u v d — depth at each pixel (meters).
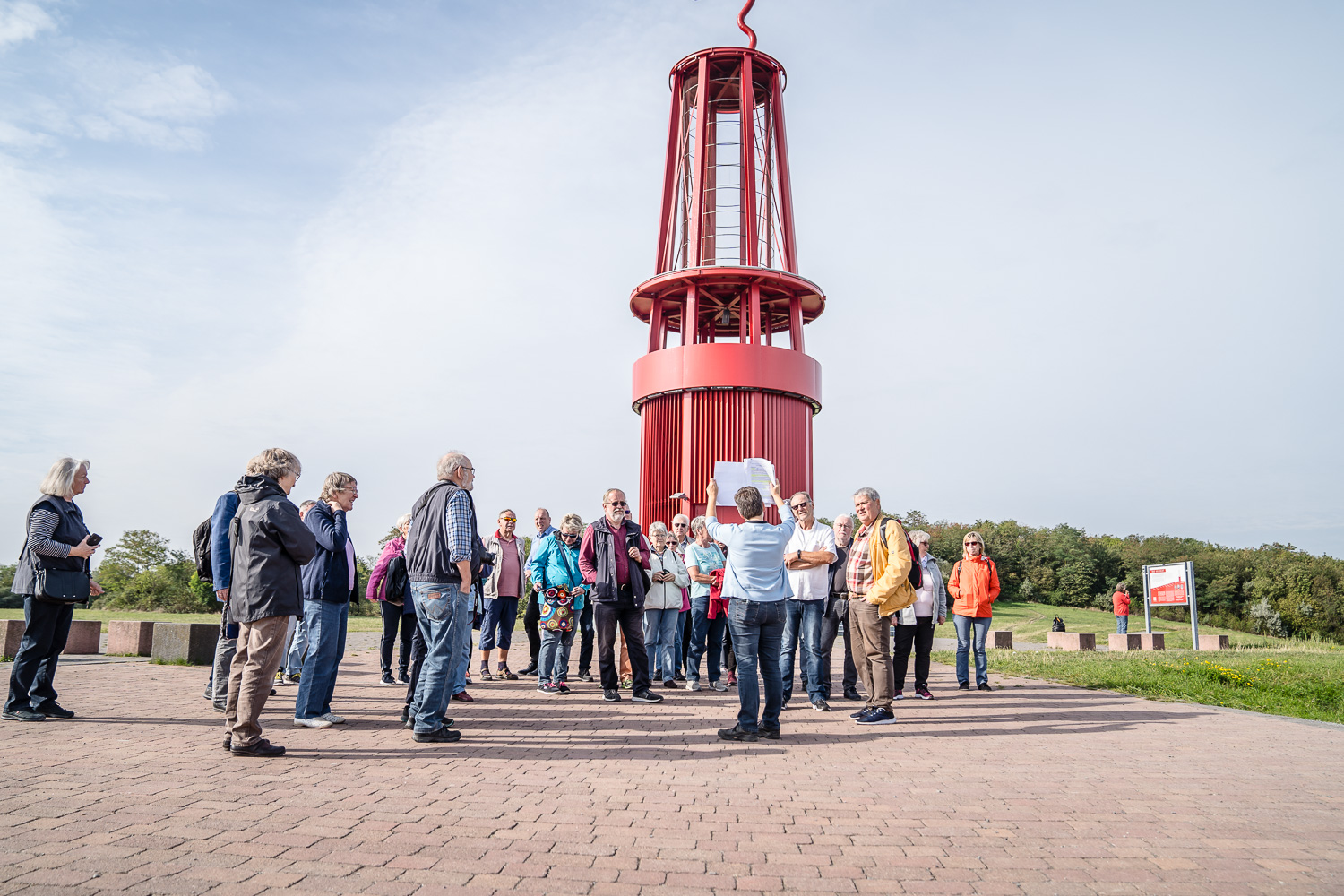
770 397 18.05
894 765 5.49
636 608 8.41
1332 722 7.81
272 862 3.30
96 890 2.95
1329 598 53.28
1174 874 3.39
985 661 9.99
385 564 9.98
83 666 11.20
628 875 3.26
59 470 6.73
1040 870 3.42
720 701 8.62
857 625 7.58
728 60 19.83
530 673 11.12
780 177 19.94
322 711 6.79
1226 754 6.02
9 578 42.72
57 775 4.70
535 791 4.59
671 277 18.61
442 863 3.34
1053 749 6.15
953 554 61.81
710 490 6.80
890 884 3.23
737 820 4.09
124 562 44.69
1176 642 26.09
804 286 18.83
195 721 6.72
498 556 10.55
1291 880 3.33
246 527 5.51
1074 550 60.81
